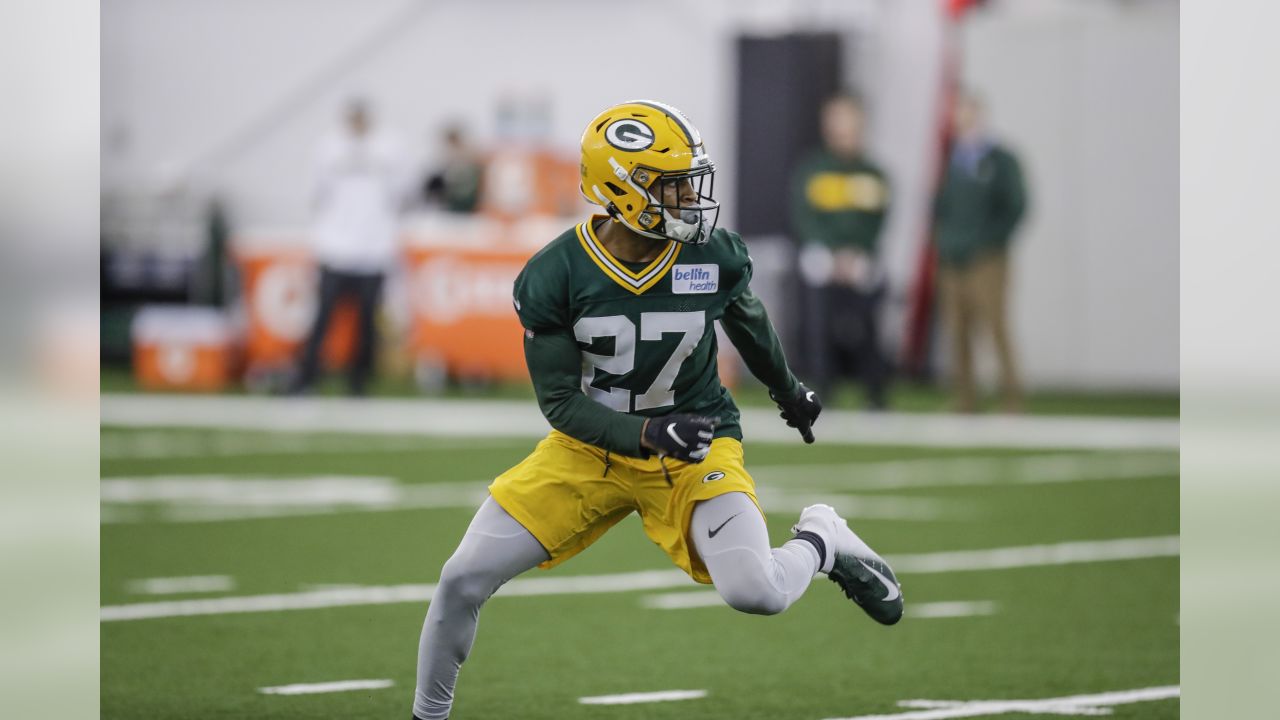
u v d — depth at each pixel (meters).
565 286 14.80
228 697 18.16
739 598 14.82
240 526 31.62
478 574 14.99
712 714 17.44
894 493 36.38
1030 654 20.72
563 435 15.43
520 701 18.09
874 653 20.84
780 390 16.50
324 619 22.92
